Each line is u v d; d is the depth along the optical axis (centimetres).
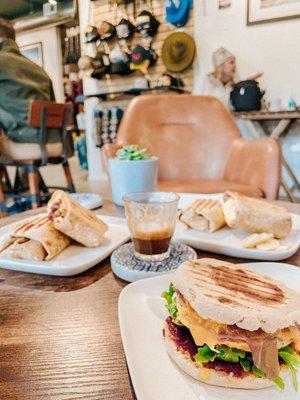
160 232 65
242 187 162
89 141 452
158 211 65
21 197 261
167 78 357
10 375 38
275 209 81
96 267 68
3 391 36
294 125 320
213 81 347
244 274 47
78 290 59
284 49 308
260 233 77
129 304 50
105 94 396
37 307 53
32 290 59
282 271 61
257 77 325
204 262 50
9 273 66
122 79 407
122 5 387
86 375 38
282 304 39
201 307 38
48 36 630
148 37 372
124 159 110
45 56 645
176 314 42
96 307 53
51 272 63
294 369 36
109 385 37
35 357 41
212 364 36
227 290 41
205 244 74
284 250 69
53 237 69
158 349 41
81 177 515
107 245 75
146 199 75
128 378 38
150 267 62
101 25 390
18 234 68
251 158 171
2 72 241
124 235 81
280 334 37
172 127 212
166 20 363
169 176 206
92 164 459
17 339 45
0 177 242
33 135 246
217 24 335
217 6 332
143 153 112
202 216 82
